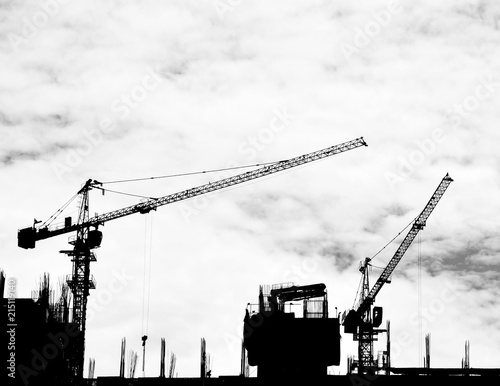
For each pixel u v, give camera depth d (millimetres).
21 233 191500
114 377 139500
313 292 143500
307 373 135625
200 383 136250
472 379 131875
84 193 196375
